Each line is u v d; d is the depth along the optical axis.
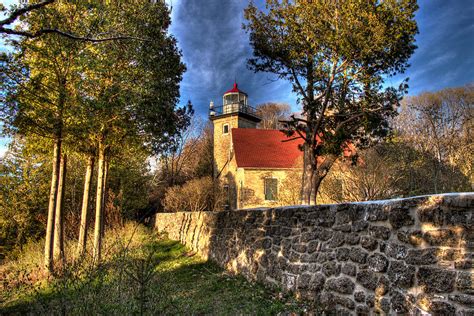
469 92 19.22
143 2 8.62
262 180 24.34
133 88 8.41
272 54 11.91
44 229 16.33
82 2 7.47
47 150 9.91
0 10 7.04
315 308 4.98
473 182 11.41
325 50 10.44
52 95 8.20
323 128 11.77
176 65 9.89
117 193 19.47
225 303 5.71
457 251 3.29
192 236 12.59
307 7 10.15
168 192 25.80
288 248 6.07
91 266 5.05
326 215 5.28
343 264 4.74
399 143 13.70
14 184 15.54
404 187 12.95
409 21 9.77
